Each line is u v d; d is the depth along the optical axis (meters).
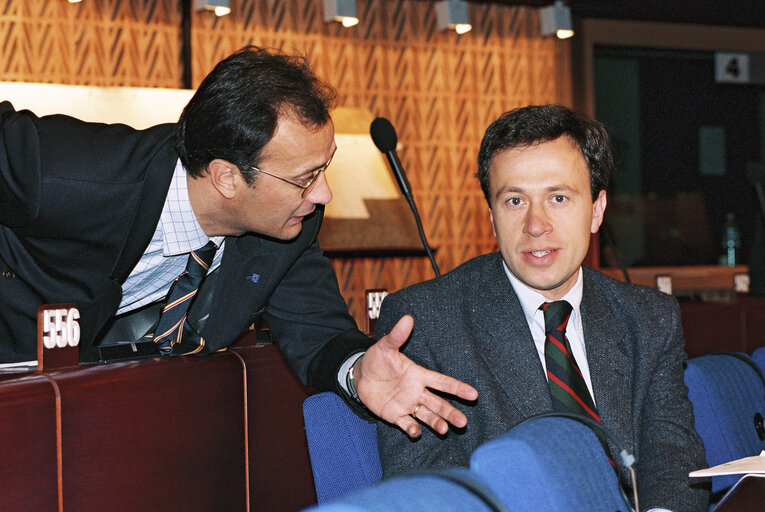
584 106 7.21
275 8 6.21
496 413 1.51
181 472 1.53
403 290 1.63
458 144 6.90
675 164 7.99
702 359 1.91
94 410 1.37
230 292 1.76
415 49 6.77
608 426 1.53
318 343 1.73
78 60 5.58
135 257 1.71
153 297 1.89
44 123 1.73
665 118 7.95
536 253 1.51
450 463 1.46
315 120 1.55
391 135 2.08
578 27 7.23
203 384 1.59
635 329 1.66
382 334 1.61
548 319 1.57
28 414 1.26
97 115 2.97
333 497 1.47
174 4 5.87
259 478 1.71
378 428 1.50
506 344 1.57
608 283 1.71
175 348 1.69
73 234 1.68
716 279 7.30
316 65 6.35
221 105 1.54
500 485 0.86
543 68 7.18
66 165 1.65
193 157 1.59
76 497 1.34
